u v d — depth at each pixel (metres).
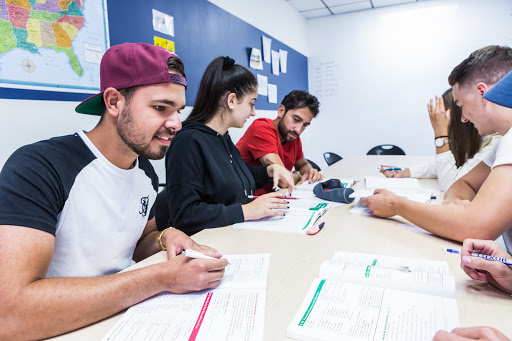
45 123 1.38
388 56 4.03
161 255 0.77
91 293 0.51
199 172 1.09
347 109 4.32
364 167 2.25
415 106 3.98
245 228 0.96
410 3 3.86
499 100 0.51
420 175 1.77
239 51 2.90
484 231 0.74
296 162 2.32
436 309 0.51
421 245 0.78
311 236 0.88
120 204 0.75
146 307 0.55
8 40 1.23
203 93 1.24
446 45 3.76
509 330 0.46
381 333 0.45
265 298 0.57
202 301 0.56
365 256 0.72
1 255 0.49
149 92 0.62
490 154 1.12
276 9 3.59
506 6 3.48
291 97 1.91
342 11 4.15
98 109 0.70
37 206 0.56
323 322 0.48
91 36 1.54
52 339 0.48
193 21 2.29
